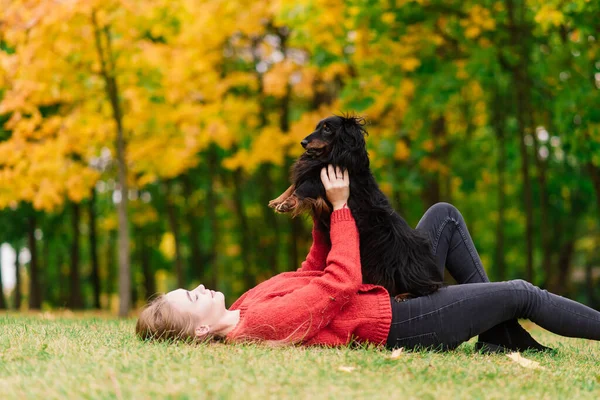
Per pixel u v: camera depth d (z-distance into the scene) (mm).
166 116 11203
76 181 10789
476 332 3676
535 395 2723
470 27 10195
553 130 11789
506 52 10523
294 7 10344
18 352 3326
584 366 3555
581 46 9141
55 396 2469
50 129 10703
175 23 11734
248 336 3553
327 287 3541
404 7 10023
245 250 17203
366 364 3100
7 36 9492
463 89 12188
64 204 17469
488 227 20250
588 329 3691
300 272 3945
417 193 15492
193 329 3637
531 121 12305
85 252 26062
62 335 4094
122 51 10102
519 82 11109
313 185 3754
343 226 3648
